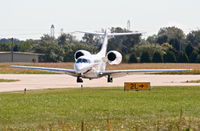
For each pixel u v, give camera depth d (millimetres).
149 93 108625
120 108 80312
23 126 62156
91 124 63125
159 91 114438
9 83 148125
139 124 62781
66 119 68500
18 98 96000
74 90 118312
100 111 76688
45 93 108500
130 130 58531
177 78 188000
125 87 117562
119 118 68875
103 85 142000
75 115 72375
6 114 73438
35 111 76688
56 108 80312
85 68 144875
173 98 96938
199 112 75000
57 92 111562
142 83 117500
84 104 85875
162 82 159500
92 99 94375
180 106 83125
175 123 62844
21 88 126125
